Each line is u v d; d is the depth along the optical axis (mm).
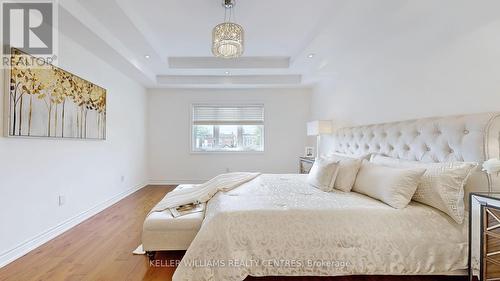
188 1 2494
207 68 4383
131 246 2314
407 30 2506
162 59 3973
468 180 1732
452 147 1921
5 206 2006
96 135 3324
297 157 5477
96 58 3340
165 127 5418
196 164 5465
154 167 5422
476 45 1857
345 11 2248
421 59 2357
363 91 3340
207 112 5484
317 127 4074
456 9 1997
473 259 1503
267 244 1654
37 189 2332
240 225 1687
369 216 1711
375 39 2812
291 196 2113
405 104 2566
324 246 1652
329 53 3371
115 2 2301
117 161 4012
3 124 1986
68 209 2775
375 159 2658
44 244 2354
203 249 1630
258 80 4953
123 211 3424
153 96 5395
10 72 2014
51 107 2477
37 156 2338
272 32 3219
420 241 1633
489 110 1783
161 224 2014
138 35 2973
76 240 2449
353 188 2352
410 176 1834
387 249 1635
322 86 4762
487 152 1654
